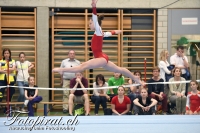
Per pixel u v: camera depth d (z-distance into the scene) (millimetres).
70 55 14562
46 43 15711
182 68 14594
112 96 13500
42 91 15703
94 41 8273
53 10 15680
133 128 9031
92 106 15906
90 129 8914
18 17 15625
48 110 14836
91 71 16094
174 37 16031
